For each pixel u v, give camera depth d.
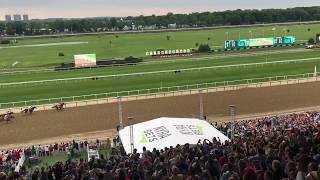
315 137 20.48
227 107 61.91
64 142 48.12
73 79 87.75
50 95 72.12
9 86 82.25
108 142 43.50
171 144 30.08
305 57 112.69
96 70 101.69
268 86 73.69
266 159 17.25
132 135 32.94
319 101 64.75
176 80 82.81
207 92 70.06
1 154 41.94
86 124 55.53
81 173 19.31
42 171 21.03
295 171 14.47
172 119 35.00
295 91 70.25
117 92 72.00
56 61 124.50
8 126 55.31
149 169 18.67
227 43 143.00
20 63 122.44
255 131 37.00
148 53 130.12
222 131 41.12
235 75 86.44
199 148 22.34
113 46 172.25
